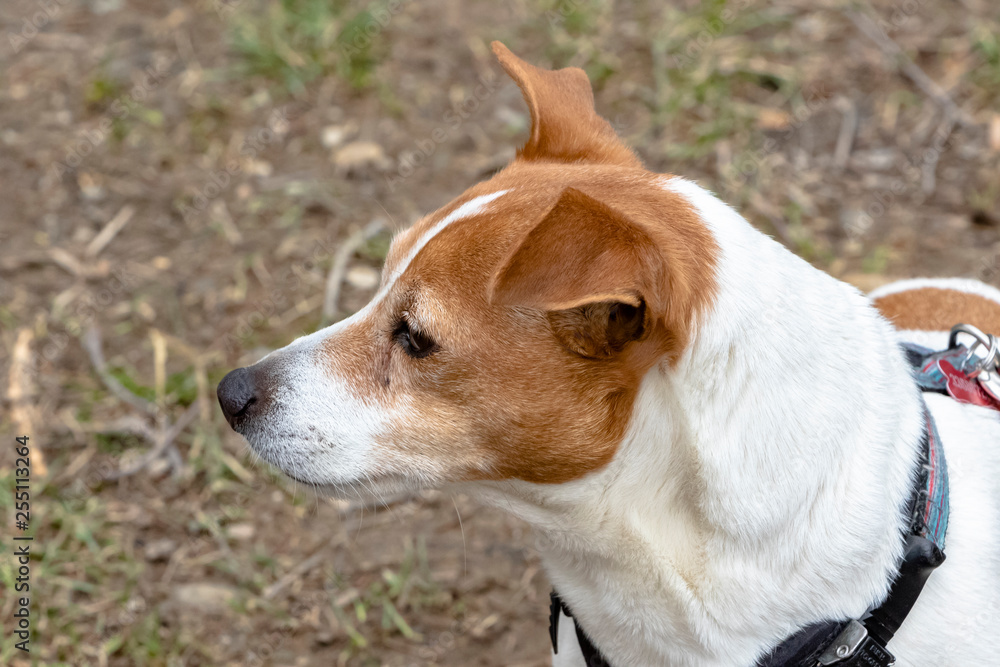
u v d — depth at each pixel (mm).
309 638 3416
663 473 2145
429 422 2250
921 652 2152
